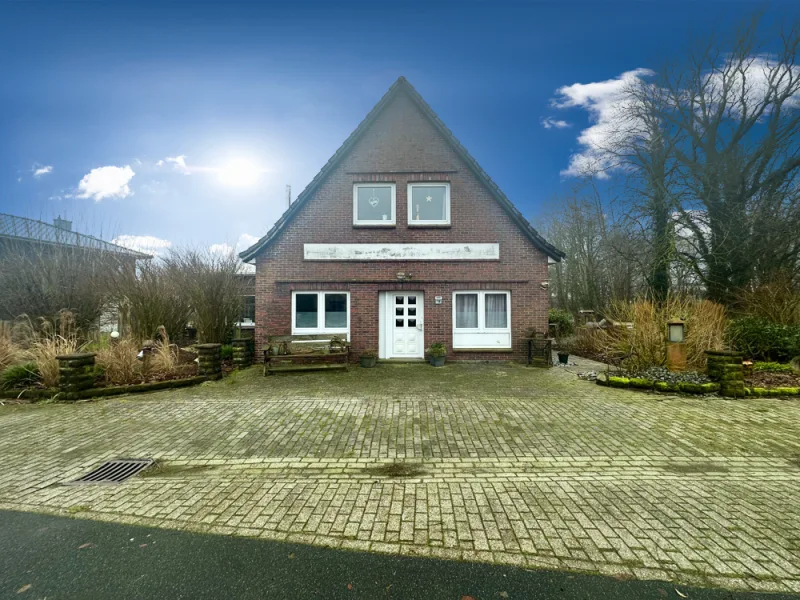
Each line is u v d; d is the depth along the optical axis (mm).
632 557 2822
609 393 7660
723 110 16891
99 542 3068
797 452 4816
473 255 11742
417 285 11742
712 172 16609
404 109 12016
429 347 11531
